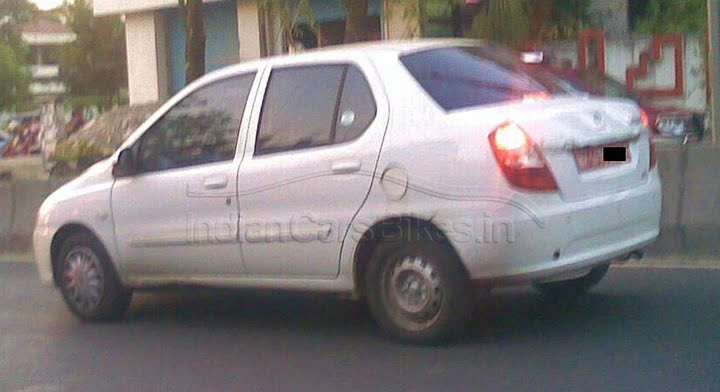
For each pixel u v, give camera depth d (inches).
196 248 318.3
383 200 281.3
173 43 1144.8
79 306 354.6
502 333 302.0
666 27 946.7
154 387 275.9
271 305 367.9
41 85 2145.7
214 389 270.2
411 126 279.4
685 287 351.3
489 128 268.1
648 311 319.3
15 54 1699.1
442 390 254.8
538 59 322.0
